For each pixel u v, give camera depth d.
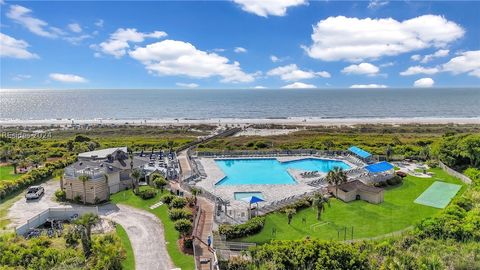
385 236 50.06
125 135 156.00
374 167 76.44
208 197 63.41
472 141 81.81
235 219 54.66
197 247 45.38
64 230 49.78
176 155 99.12
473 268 39.59
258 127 184.38
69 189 62.84
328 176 66.44
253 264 40.22
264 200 63.22
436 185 74.31
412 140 126.69
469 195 61.53
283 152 100.56
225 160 96.31
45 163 85.25
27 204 60.75
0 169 83.38
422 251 43.31
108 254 39.72
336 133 155.62
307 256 38.94
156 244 46.44
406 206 62.62
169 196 60.09
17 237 46.28
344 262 38.31
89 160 72.19
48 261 40.09
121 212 57.50
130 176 68.44
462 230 47.41
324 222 55.69
